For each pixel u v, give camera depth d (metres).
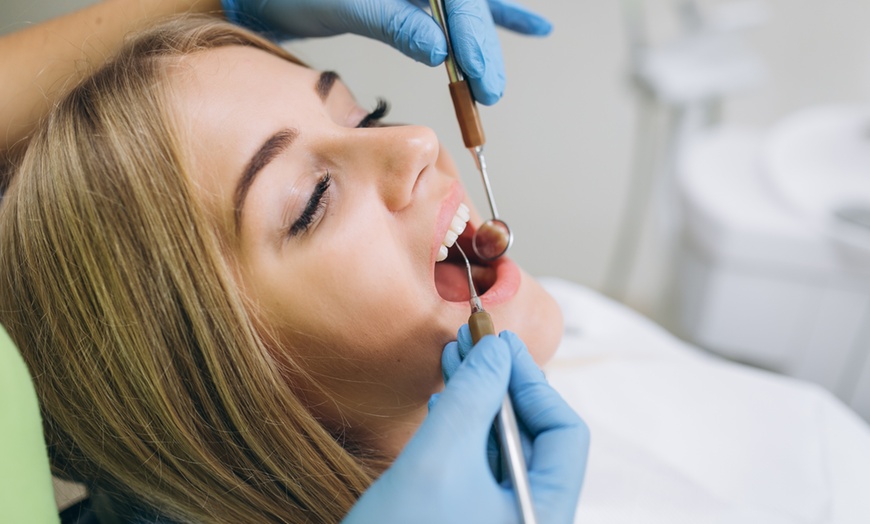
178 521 0.79
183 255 0.67
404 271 0.70
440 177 0.77
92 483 0.80
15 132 0.89
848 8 2.05
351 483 0.77
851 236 1.34
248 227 0.67
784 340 1.53
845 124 1.59
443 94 1.72
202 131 0.67
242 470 0.75
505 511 0.58
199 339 0.68
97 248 0.68
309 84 0.75
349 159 0.69
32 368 0.74
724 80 1.90
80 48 0.91
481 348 0.62
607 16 1.92
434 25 0.78
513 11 1.04
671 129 2.08
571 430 0.64
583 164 2.08
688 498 0.95
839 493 0.99
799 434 1.10
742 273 1.48
